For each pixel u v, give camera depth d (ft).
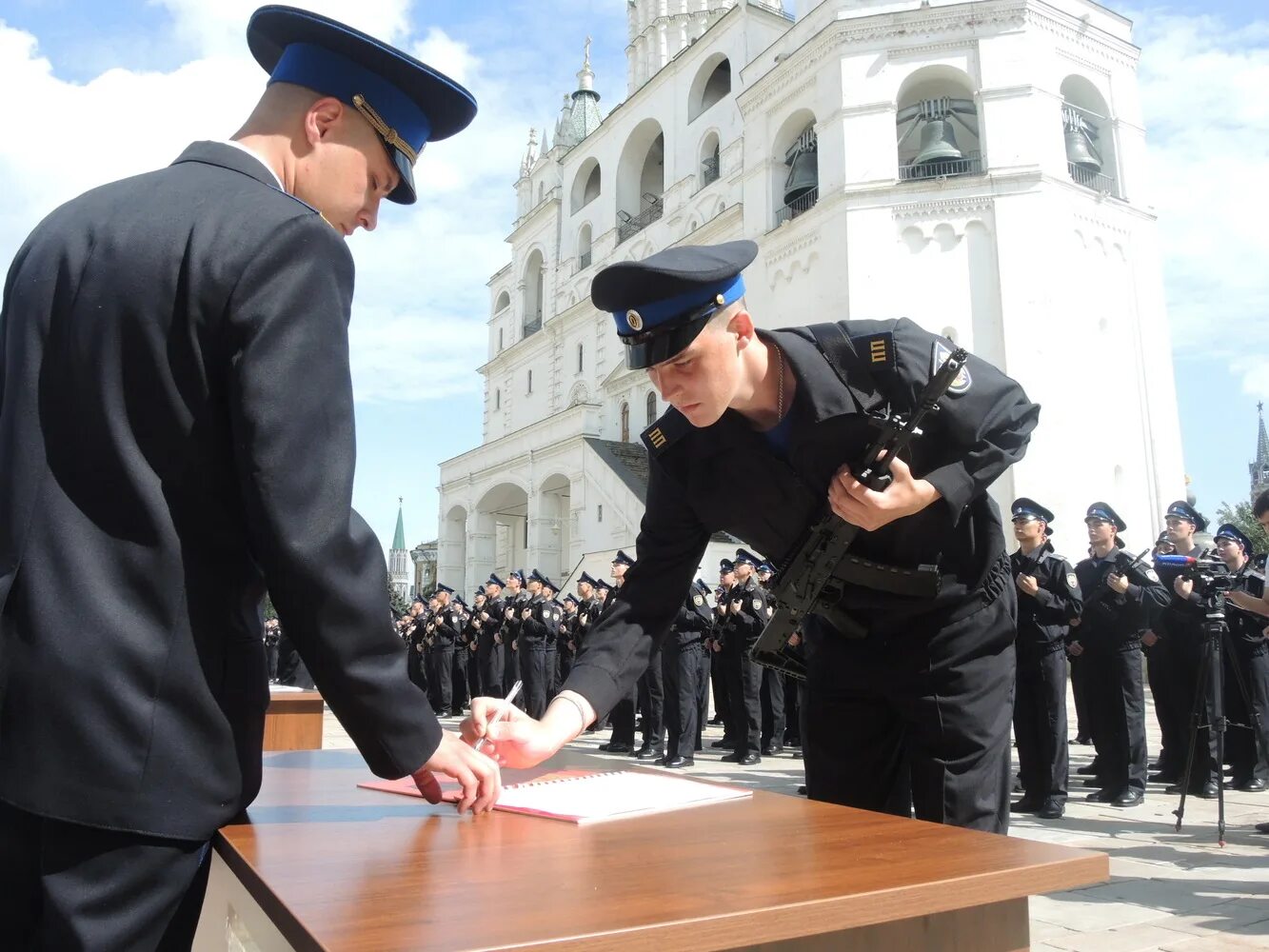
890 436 6.12
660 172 109.70
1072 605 21.85
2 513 4.38
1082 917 13.58
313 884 3.60
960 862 3.92
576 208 115.34
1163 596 23.24
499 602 52.34
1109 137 70.59
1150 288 68.85
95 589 4.22
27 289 4.64
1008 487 61.26
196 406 4.40
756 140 76.79
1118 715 23.34
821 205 67.67
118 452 4.31
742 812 5.20
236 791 4.48
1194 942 12.37
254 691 4.65
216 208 4.60
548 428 99.66
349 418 4.59
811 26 71.77
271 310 4.40
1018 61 65.77
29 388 4.47
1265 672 25.34
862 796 7.77
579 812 5.05
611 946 2.94
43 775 4.06
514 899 3.37
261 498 4.21
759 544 7.64
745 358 6.60
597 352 105.81
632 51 110.42
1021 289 62.69
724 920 3.13
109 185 4.99
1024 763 22.41
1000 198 64.03
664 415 7.43
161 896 4.23
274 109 5.42
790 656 8.12
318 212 4.92
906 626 7.36
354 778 6.66
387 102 5.49
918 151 69.36
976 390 6.71
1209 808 22.75
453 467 120.88
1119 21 71.26
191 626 4.34
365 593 4.40
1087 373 63.57
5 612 4.25
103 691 4.10
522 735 6.06
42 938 4.15
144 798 4.12
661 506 7.49
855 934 3.56
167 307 4.37
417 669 63.05
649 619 7.25
